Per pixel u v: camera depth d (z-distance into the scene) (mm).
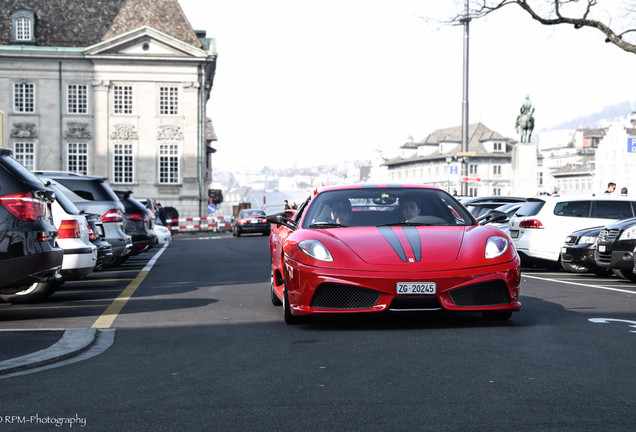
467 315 8281
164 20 59938
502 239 7609
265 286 12836
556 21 22438
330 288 7254
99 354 6480
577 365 5543
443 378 5156
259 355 6199
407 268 7109
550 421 4074
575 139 150125
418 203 8547
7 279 8312
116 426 4160
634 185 108938
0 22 57750
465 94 31156
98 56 56562
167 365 5887
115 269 17594
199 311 9398
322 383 5090
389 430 3959
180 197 58344
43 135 56719
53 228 8906
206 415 4344
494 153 120688
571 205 15953
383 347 6395
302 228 8242
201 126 58594
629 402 4457
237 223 43656
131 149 57844
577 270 15461
